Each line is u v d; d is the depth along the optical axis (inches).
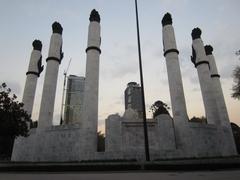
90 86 1353.3
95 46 1453.0
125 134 1240.8
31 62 1684.3
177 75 1432.1
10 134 983.0
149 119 1285.7
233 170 628.4
